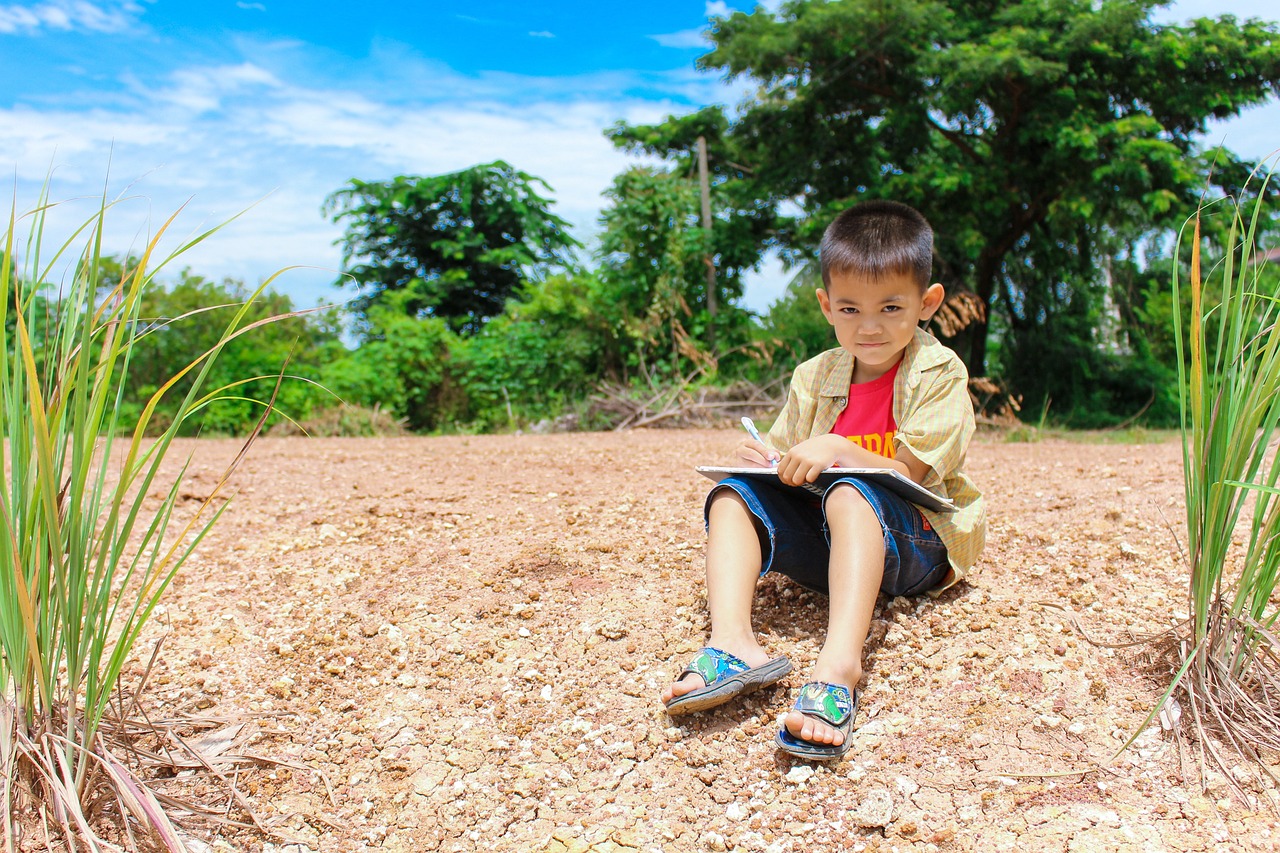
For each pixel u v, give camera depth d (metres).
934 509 2.17
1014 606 2.29
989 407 12.07
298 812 1.74
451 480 4.18
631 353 12.45
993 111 12.08
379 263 22.44
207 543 3.10
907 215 2.09
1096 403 13.09
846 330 2.11
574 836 1.67
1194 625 1.87
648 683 2.12
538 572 2.71
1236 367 1.79
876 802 1.67
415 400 12.90
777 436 2.42
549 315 13.09
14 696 1.58
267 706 2.07
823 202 13.28
